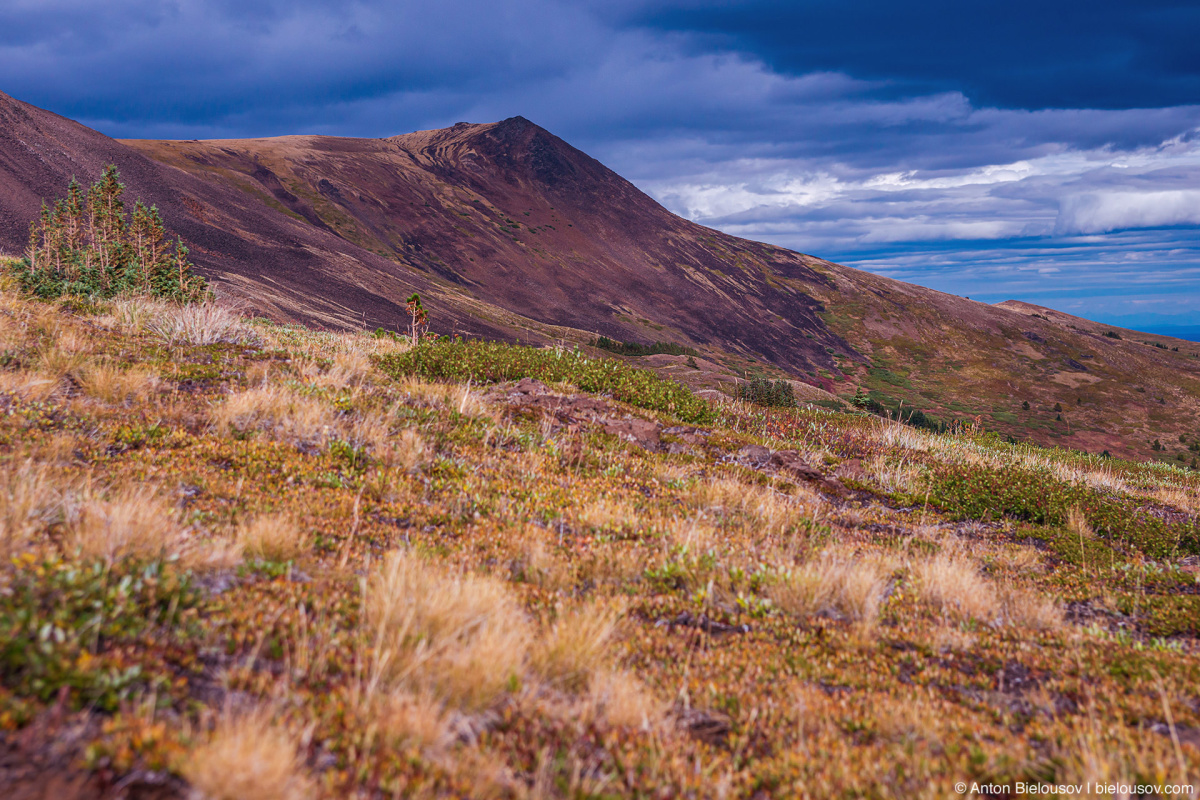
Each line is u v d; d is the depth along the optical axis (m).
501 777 2.49
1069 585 6.78
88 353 9.54
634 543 6.17
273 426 7.96
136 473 5.65
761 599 5.13
